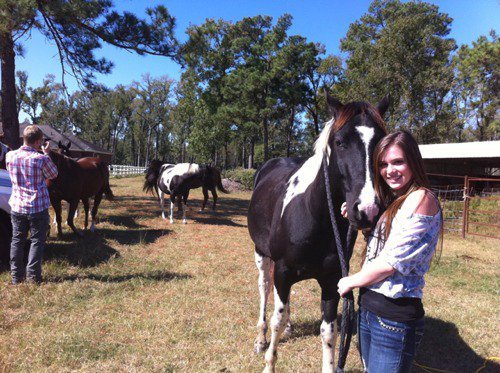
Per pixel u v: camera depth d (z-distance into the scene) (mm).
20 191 4125
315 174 2240
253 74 29812
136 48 10102
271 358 2559
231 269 5535
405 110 26578
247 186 22250
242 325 3580
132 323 3469
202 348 3105
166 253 6262
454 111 32000
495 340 3461
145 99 62375
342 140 1823
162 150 69562
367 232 1739
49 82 58094
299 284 4918
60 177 6047
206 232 8391
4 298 3834
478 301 4453
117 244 6551
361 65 29391
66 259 5316
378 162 1629
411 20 25672
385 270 1462
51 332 3229
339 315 3875
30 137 4121
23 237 4234
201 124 37125
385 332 1556
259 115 31078
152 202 12945
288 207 2391
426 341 3408
